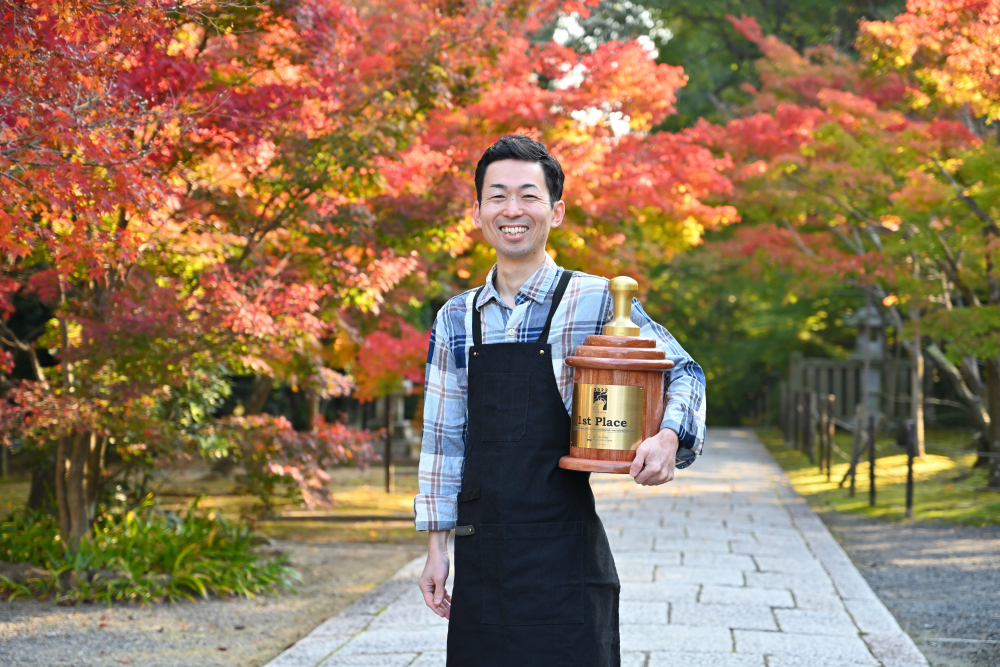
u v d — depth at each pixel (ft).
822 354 68.18
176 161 16.66
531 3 24.06
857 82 34.14
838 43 50.34
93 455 20.52
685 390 6.29
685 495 32.65
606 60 26.91
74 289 18.84
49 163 10.67
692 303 76.89
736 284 62.75
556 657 6.22
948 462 40.37
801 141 31.76
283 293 18.69
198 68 15.03
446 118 25.07
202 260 19.31
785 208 34.09
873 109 29.53
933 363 55.47
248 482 23.82
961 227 27.07
